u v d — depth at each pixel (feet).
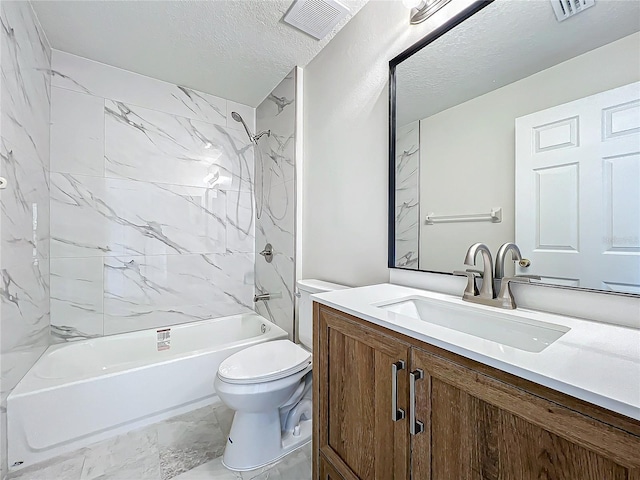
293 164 6.94
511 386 1.80
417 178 4.22
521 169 3.14
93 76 6.60
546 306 2.93
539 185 3.00
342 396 3.26
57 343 6.25
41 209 5.61
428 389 2.30
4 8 4.06
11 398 4.31
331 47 5.90
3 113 4.03
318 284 5.70
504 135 3.30
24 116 4.76
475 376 1.99
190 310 7.93
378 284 4.63
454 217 3.77
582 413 1.51
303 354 5.13
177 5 4.98
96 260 6.70
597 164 2.61
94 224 6.67
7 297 4.25
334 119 5.83
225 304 8.48
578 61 2.76
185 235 7.84
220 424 5.45
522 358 1.85
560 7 2.90
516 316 2.80
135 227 7.16
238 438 4.51
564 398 1.58
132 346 6.89
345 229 5.57
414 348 2.41
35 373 5.02
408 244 4.34
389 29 4.68
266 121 8.25
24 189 4.78
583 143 2.70
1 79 3.97
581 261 2.70
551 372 1.66
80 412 4.82
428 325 2.52
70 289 6.41
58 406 4.66
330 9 5.14
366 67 5.08
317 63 6.34
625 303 2.46
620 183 2.48
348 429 3.17
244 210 8.81
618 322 2.49
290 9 5.10
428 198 4.08
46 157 5.86
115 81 6.86
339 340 3.30
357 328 3.02
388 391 2.66
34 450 4.45
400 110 4.44
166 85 7.51
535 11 3.09
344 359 3.23
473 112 3.60
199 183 8.03
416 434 2.38
